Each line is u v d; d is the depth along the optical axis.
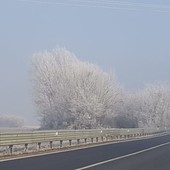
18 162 20.78
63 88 72.06
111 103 74.75
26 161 21.34
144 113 100.50
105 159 23.06
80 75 72.62
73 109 70.31
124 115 85.44
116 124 81.19
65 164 20.00
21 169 17.62
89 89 71.69
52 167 18.58
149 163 21.66
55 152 27.89
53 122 72.00
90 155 25.72
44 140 30.34
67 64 73.81
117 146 35.50
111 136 47.78
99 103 71.25
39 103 73.75
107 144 38.59
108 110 74.31
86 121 70.19
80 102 70.19
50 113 72.25
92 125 70.62
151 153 28.52
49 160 22.03
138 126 94.56
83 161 21.66
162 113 102.75
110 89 74.62
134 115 93.12
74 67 73.44
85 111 70.31
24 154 25.78
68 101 71.00
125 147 34.19
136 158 24.39
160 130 74.00
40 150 29.03
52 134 31.78
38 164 19.86
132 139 50.47
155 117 101.81
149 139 50.97
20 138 26.88
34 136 28.78
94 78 72.88
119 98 77.56
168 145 37.75
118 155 26.09
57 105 71.69
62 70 73.44
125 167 19.25
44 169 17.77
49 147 31.86
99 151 29.34
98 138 45.03
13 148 28.75
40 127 73.25
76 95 70.81
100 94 73.06
